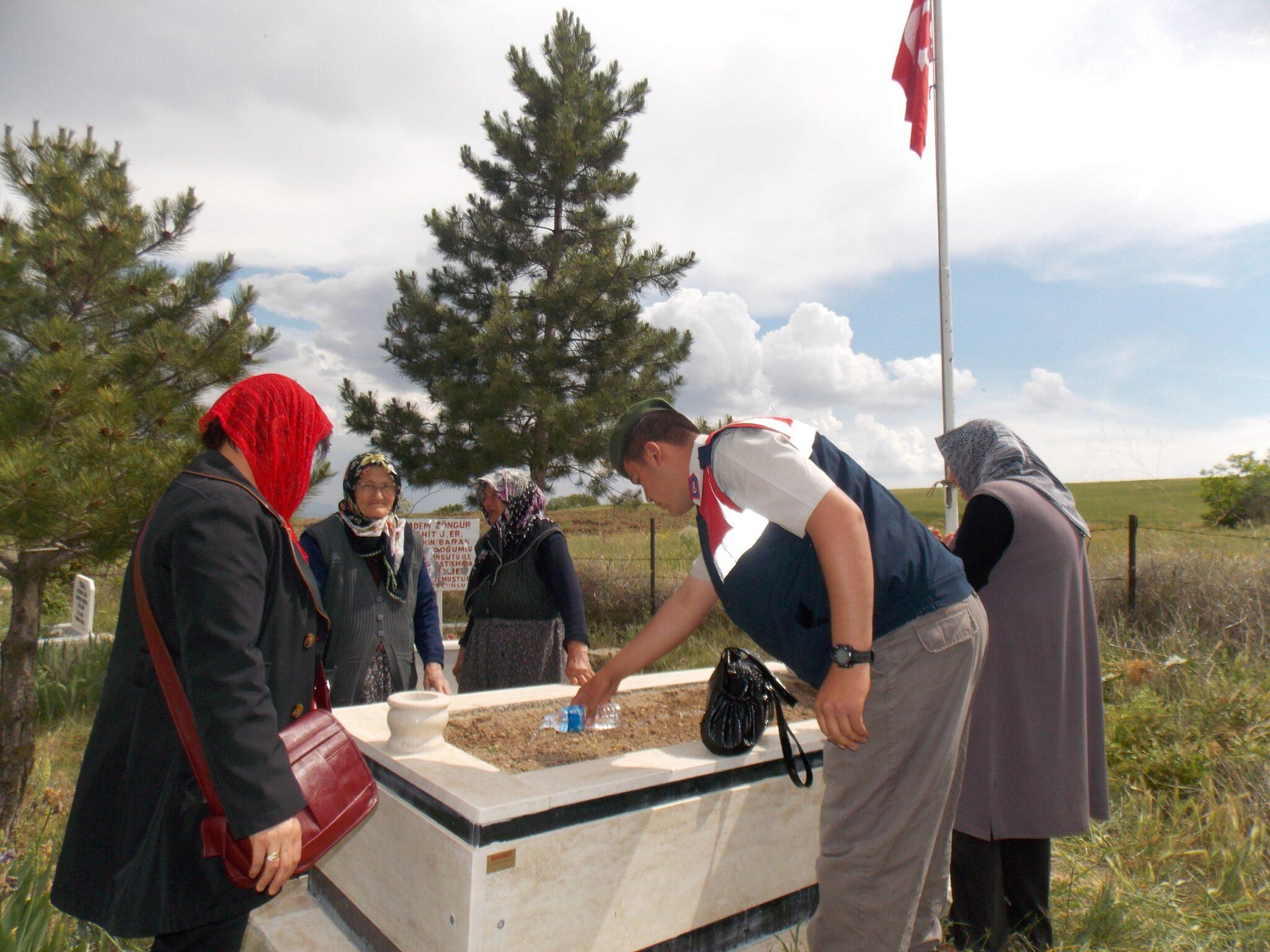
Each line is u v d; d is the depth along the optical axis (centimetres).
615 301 1169
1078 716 233
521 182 1251
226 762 140
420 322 1241
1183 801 355
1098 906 254
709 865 217
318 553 293
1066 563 233
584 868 192
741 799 223
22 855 300
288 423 173
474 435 1188
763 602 191
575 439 1134
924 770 184
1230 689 441
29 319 475
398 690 302
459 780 194
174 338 482
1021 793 228
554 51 1255
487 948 177
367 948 220
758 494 179
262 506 162
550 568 344
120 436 397
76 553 417
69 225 487
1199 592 623
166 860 152
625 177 1277
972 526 235
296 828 148
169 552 150
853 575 169
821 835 199
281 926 236
